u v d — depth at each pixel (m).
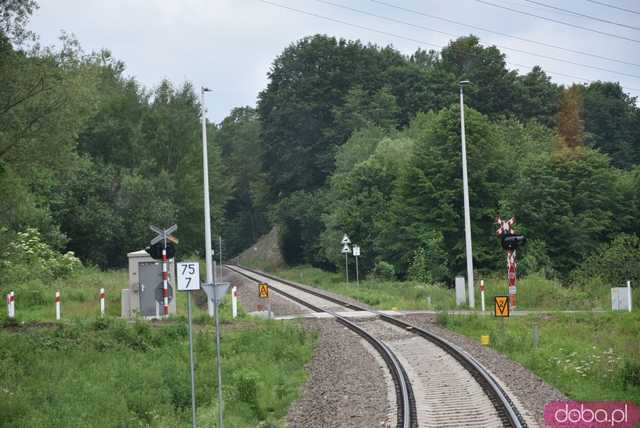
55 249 92.38
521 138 133.88
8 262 65.94
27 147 52.22
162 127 123.00
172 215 105.00
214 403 33.31
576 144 160.62
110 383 36.19
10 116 50.94
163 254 44.91
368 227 115.38
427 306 67.38
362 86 167.38
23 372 37.84
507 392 29.08
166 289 44.84
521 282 71.12
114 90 123.94
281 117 167.88
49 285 72.31
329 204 142.25
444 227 100.19
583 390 31.22
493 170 103.06
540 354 39.31
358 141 135.62
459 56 171.12
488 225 102.31
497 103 162.00
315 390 33.06
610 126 177.62
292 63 171.38
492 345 43.56
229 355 43.00
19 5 50.03
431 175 103.00
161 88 131.62
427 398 29.05
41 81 50.81
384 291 83.50
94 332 46.72
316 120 166.50
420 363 37.31
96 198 98.12
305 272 145.12
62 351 42.19
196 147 128.62
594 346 40.22
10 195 51.62
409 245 101.75
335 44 171.62
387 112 157.62
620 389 31.83
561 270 102.62
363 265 115.31
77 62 57.59
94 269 87.88
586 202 105.12
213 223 143.12
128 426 29.78
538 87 171.12
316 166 165.88
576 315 55.38
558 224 101.38
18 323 49.12
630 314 55.12
